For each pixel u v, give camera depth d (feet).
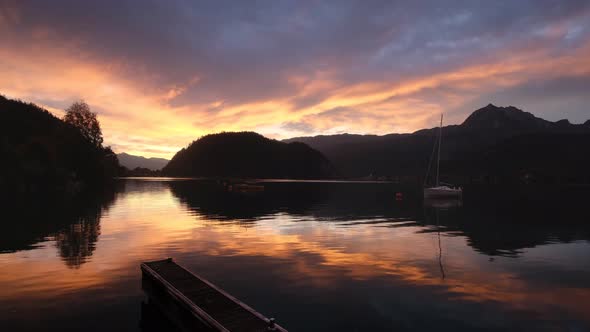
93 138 314.96
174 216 109.40
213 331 25.58
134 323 30.83
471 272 48.73
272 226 91.35
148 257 54.49
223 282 42.93
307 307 35.17
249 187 344.08
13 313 32.32
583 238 78.02
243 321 26.66
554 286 42.75
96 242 66.08
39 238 69.00
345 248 64.08
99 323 30.66
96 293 37.88
